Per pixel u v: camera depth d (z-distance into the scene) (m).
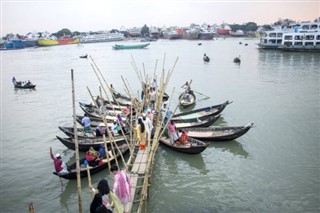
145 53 117.56
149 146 19.62
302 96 40.25
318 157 21.91
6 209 17.09
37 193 18.67
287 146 24.02
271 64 74.25
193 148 22.11
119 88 50.19
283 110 33.94
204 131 25.95
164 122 26.42
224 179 19.62
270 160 21.83
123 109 30.23
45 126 31.66
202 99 40.59
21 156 24.02
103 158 20.66
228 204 17.03
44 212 16.86
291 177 19.39
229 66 73.00
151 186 19.09
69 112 36.78
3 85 57.03
